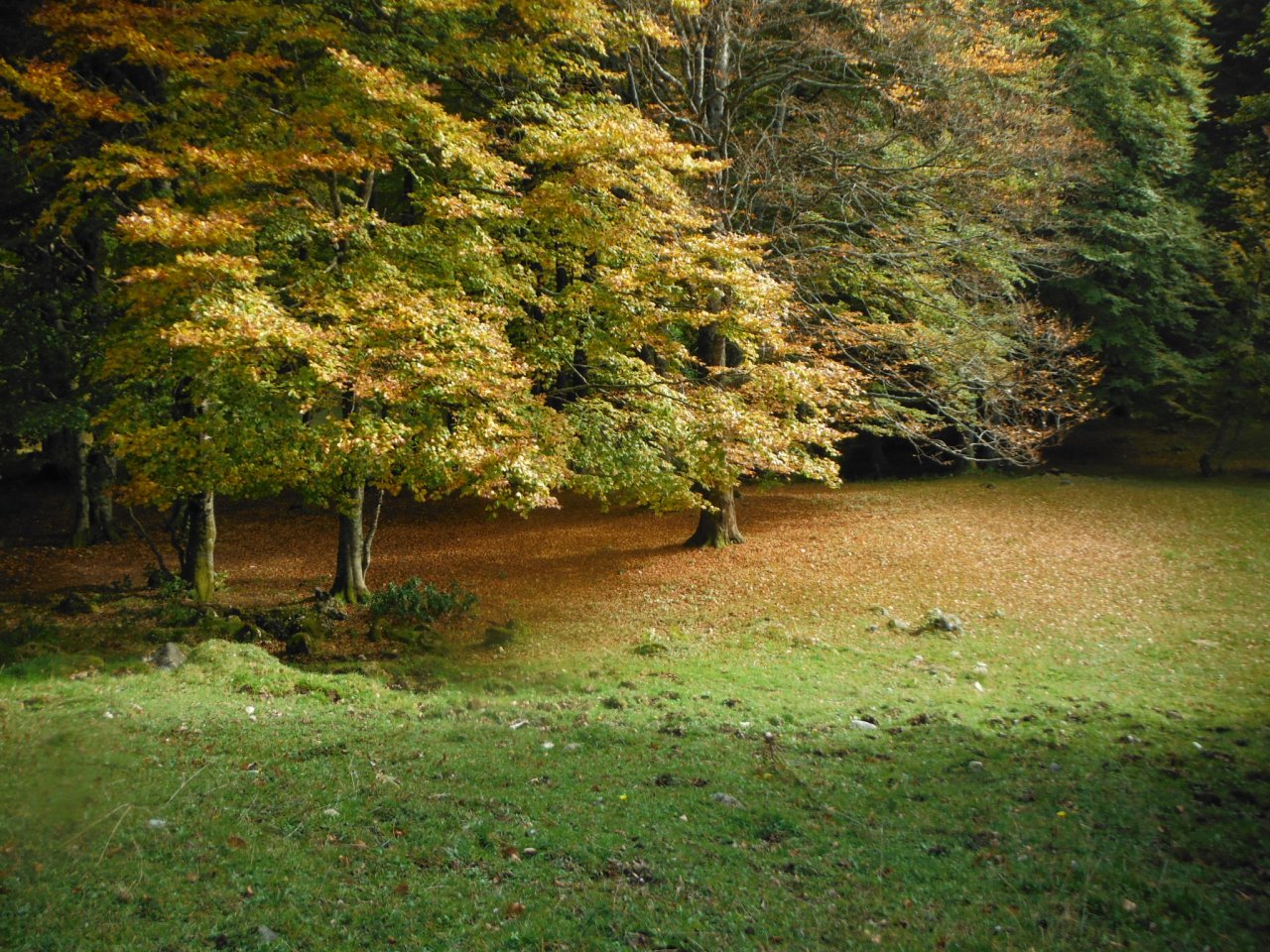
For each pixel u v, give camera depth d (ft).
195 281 36.91
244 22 45.55
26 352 57.72
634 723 33.88
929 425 76.13
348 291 40.50
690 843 21.83
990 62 66.33
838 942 17.13
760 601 59.41
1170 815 25.00
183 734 28.89
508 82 54.49
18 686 34.58
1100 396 101.91
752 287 46.01
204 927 16.63
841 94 72.79
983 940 17.20
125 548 81.10
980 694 40.06
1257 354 92.02
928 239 66.49
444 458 40.16
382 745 28.99
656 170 47.73
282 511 101.09
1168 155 94.48
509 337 50.75
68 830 20.49
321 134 40.37
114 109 41.81
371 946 16.38
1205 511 78.38
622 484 50.85
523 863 20.18
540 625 55.26
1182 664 44.68
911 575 64.03
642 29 50.06
